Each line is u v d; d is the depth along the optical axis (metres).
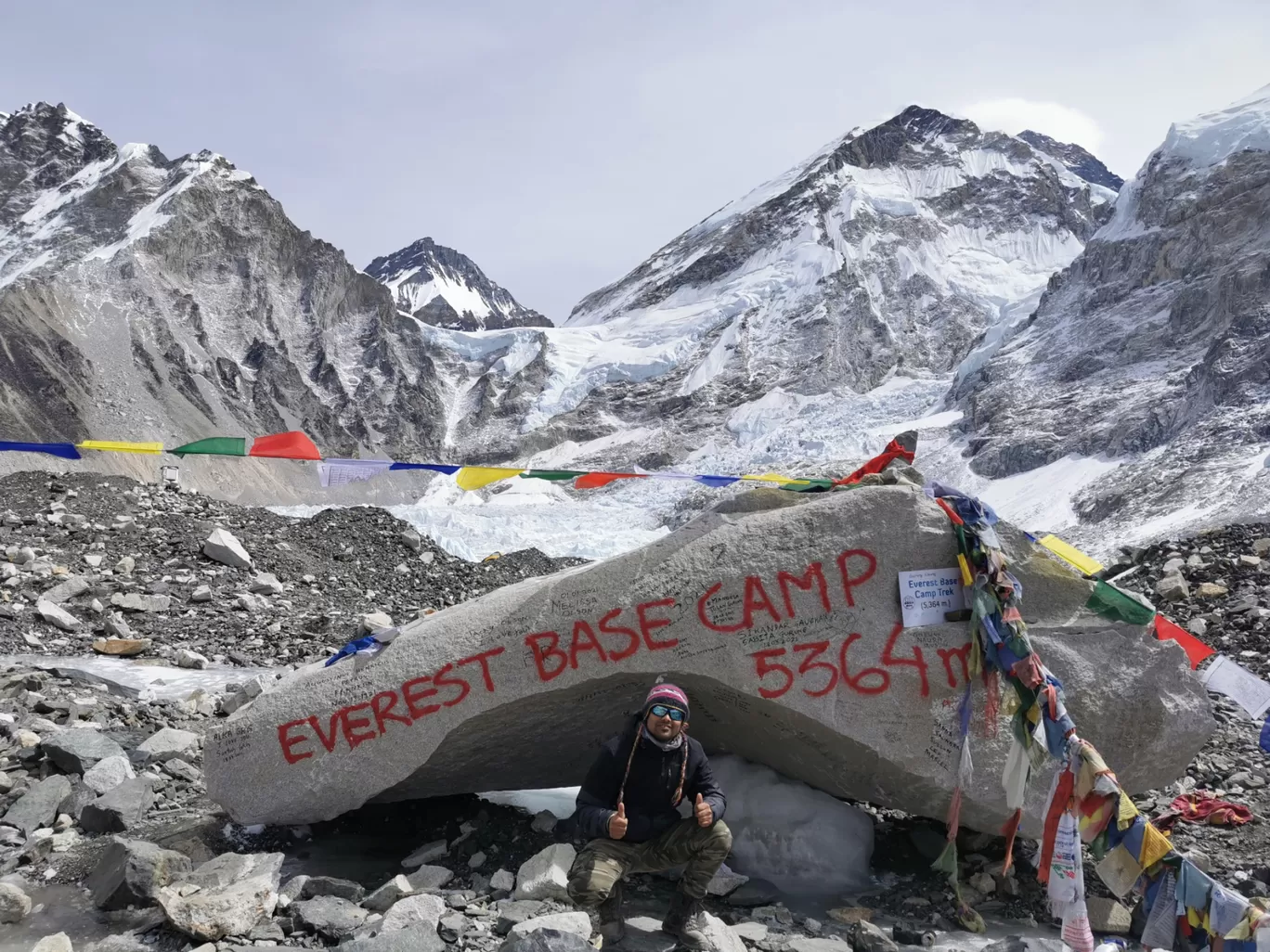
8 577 13.59
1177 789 7.95
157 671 11.03
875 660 5.92
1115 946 5.08
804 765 6.35
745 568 6.05
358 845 6.37
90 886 5.58
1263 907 4.75
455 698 5.96
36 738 7.77
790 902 5.84
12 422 118.88
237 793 6.08
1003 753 5.86
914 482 6.50
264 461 134.25
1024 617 6.18
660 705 4.95
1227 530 14.70
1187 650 6.47
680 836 5.05
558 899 5.36
